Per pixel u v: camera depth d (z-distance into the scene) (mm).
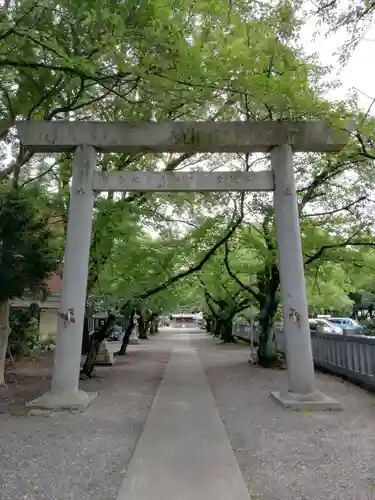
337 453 5762
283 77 8453
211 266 17266
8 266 11172
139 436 6688
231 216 14430
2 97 10812
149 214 14906
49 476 4949
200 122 10039
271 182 10047
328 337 14117
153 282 13727
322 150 10359
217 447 6023
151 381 12734
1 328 11758
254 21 8867
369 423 7445
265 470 5129
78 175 9922
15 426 7348
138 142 10000
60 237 13367
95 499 4312
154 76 7633
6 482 4766
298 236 9805
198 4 7684
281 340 18984
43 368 15906
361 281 17281
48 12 7453
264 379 13031
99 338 13891
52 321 25344
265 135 10016
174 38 7234
